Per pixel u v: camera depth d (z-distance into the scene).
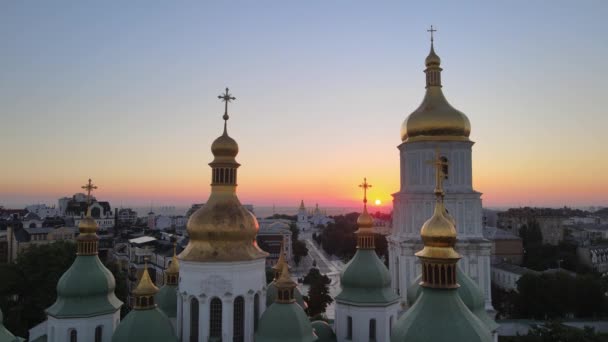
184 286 47.62
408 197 83.62
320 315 108.44
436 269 35.06
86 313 52.00
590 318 111.38
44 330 89.50
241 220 48.72
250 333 47.41
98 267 55.28
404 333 34.03
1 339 49.25
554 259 183.75
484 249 81.75
